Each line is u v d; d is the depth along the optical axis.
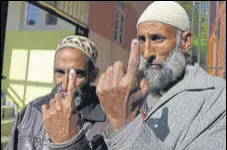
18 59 6.01
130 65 0.78
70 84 0.82
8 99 5.84
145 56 1.03
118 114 0.80
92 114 1.13
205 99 1.12
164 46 1.04
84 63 1.12
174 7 1.09
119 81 0.77
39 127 1.21
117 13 8.29
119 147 0.83
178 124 1.06
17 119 1.32
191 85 1.13
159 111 1.09
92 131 1.08
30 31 6.06
